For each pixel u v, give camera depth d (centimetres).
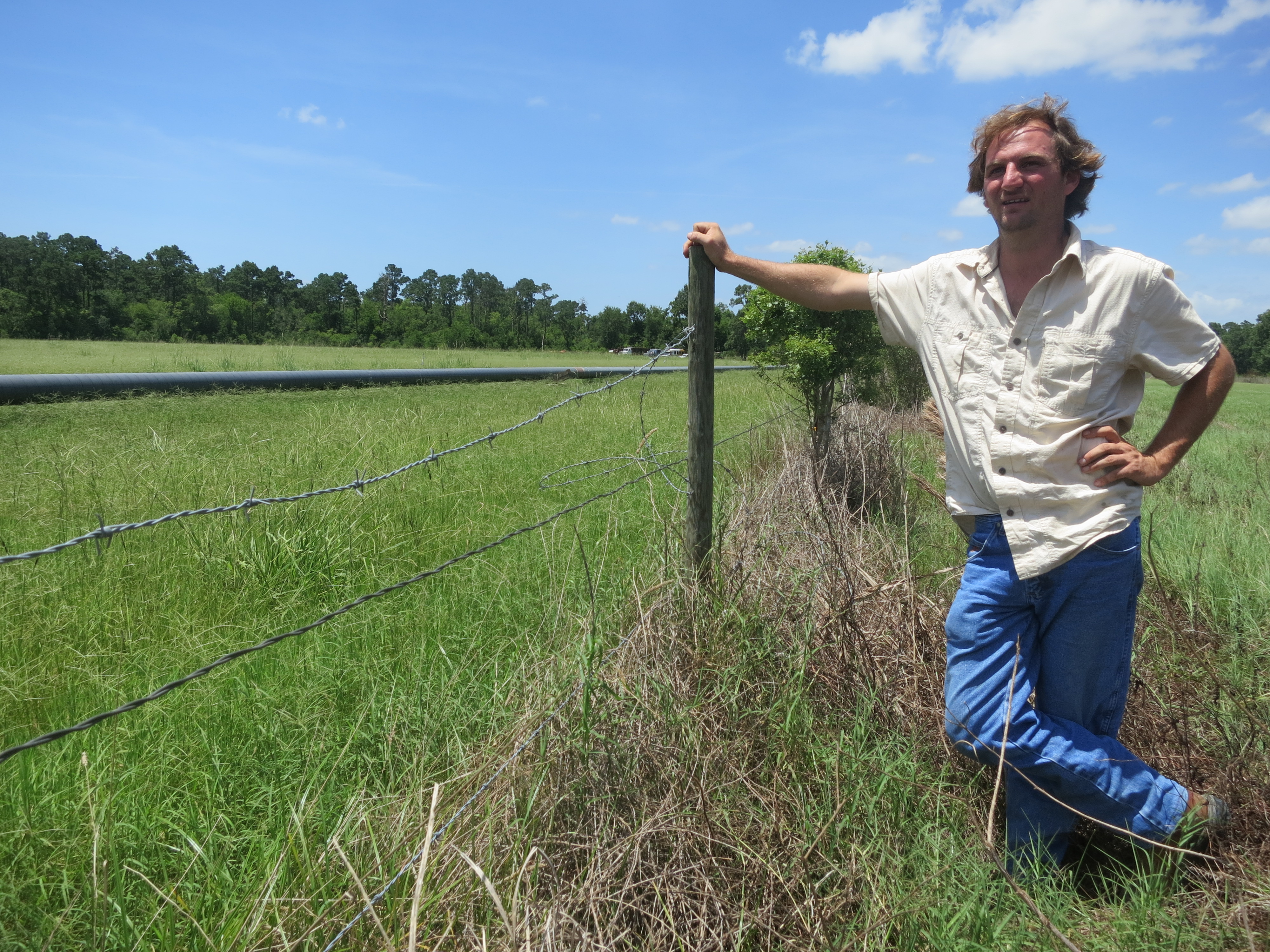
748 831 228
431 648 342
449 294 18862
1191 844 237
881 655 309
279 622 373
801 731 261
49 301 12262
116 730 267
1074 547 228
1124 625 238
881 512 465
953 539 512
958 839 239
